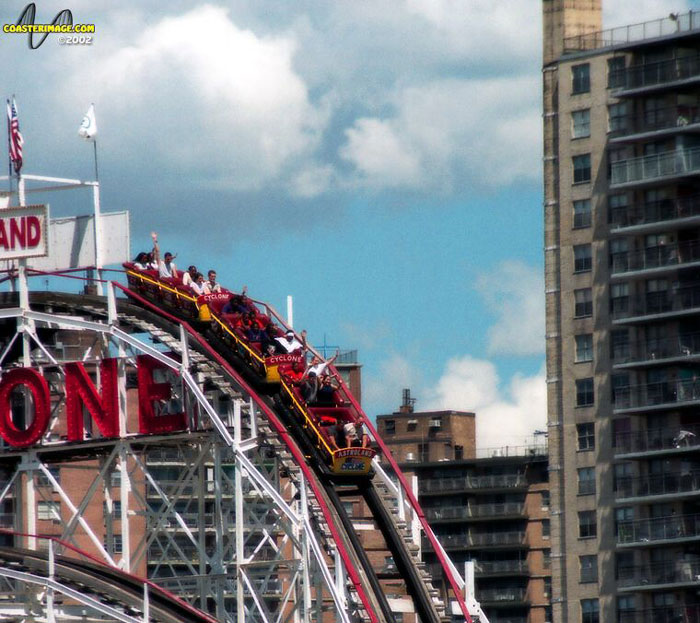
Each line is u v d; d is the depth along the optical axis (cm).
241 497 14725
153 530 15700
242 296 16062
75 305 16188
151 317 15875
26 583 14800
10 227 15912
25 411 16538
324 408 15112
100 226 16838
